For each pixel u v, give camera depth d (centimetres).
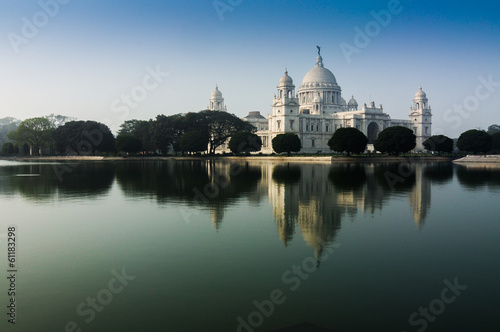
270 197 4266
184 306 1595
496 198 4200
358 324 1443
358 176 6975
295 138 16200
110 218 3186
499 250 2267
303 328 1412
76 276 1914
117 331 1413
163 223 2995
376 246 2350
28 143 19725
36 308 1597
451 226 2856
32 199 4219
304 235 2609
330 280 1833
